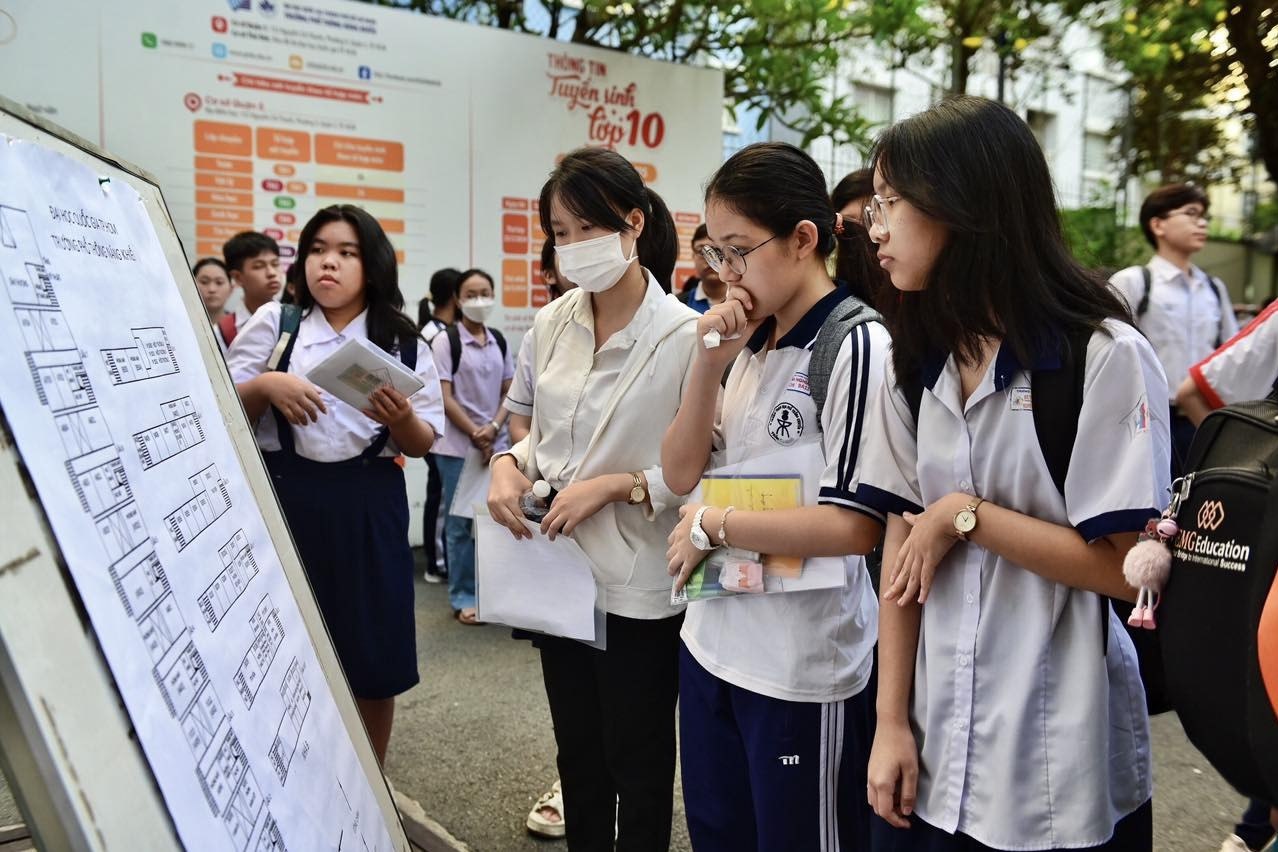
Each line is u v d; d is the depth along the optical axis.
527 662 3.74
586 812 2.05
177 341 1.01
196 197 4.38
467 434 4.34
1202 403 2.58
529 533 1.88
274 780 0.85
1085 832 1.13
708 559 1.54
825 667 1.51
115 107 4.16
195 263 4.40
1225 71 7.68
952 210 1.12
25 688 0.54
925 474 1.27
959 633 1.23
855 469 1.40
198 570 0.84
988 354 1.20
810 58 5.89
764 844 1.55
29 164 0.74
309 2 4.53
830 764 1.53
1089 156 10.48
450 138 4.98
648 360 1.82
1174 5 5.97
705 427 1.62
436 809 2.63
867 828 1.60
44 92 4.02
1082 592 1.18
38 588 0.58
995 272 1.13
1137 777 1.22
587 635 1.81
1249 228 14.56
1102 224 8.34
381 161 4.80
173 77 4.27
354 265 2.34
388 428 2.28
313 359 2.35
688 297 4.31
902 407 1.33
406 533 2.38
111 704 0.62
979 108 1.15
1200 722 0.96
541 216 1.88
